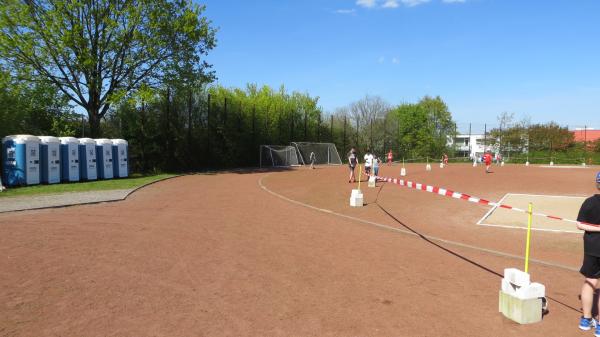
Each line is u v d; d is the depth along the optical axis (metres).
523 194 20.11
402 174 32.59
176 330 4.84
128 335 4.69
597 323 4.99
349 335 4.83
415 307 5.73
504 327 5.16
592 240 4.97
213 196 17.14
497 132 70.50
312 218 12.59
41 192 16.89
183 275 6.86
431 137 72.50
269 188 20.95
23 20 23.83
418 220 12.80
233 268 7.30
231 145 38.53
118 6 27.02
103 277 6.68
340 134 58.75
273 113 47.81
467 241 10.06
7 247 8.37
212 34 31.69
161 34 28.30
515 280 5.43
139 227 10.53
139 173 29.50
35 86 25.52
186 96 34.31
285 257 8.09
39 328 4.84
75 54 25.56
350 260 8.01
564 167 49.69
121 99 26.89
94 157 22.83
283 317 5.29
